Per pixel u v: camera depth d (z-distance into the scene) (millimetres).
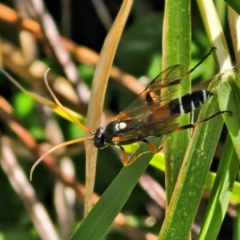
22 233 212
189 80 168
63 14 222
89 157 172
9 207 217
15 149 210
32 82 209
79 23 239
